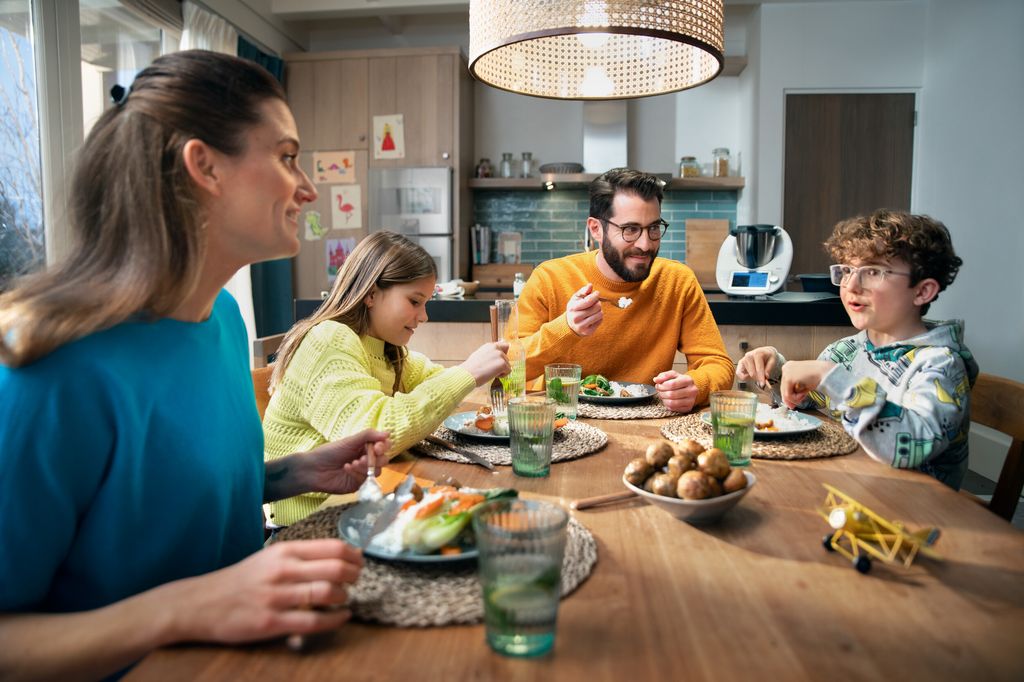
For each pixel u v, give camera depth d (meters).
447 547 0.76
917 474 1.13
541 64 1.76
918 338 1.37
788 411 1.50
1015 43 3.80
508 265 5.55
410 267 1.45
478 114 5.76
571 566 0.76
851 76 5.09
